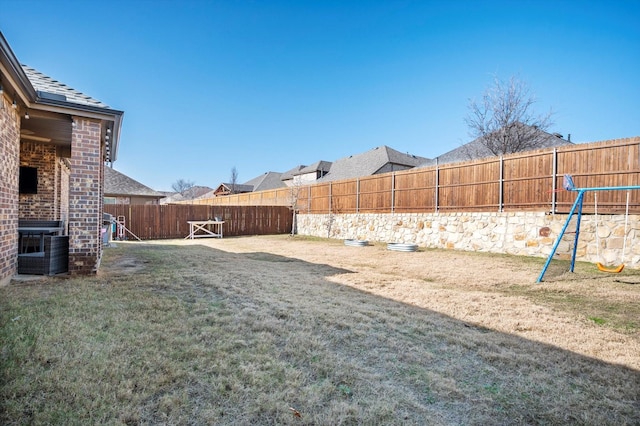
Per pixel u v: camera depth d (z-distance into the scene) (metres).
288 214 20.50
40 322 3.10
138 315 3.48
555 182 8.61
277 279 5.82
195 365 2.45
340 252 10.54
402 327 3.49
